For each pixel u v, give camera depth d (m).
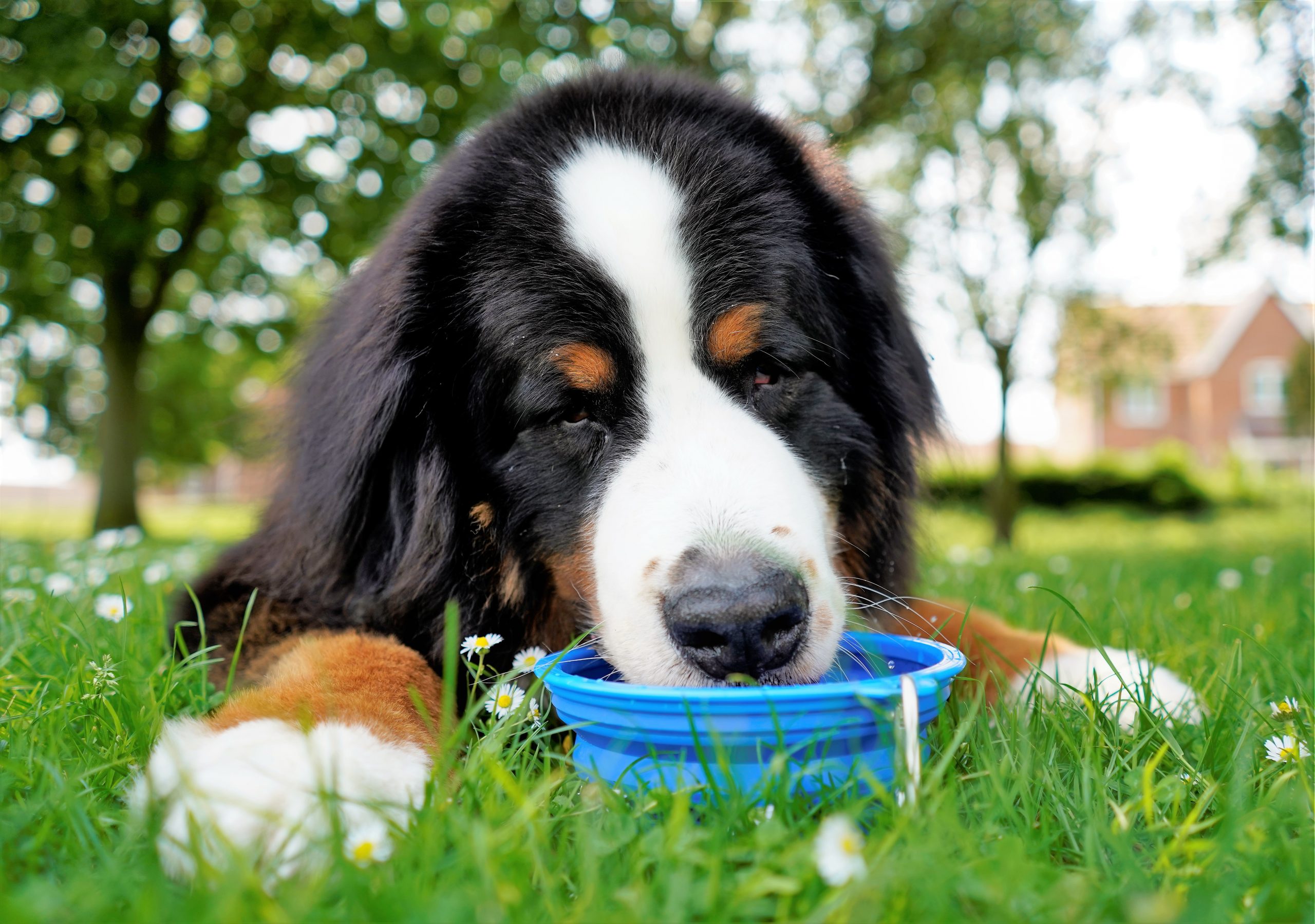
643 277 0.56
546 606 0.59
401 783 0.43
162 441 4.61
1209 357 7.81
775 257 0.58
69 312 3.15
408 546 0.57
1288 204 2.72
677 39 2.58
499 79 2.39
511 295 0.57
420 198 0.63
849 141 2.84
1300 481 6.09
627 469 0.54
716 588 0.48
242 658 0.58
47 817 0.42
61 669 0.59
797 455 0.58
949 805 0.42
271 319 3.13
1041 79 2.91
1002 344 3.15
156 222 2.62
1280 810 0.44
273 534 0.63
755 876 0.38
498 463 0.58
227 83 2.58
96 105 2.20
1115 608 0.80
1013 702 0.54
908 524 0.66
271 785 0.41
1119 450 8.04
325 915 0.37
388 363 0.57
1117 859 0.41
